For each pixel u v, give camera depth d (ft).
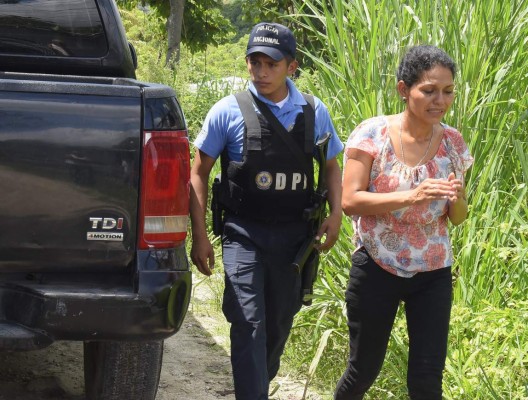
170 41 143.84
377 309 36.86
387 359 45.55
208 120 38.09
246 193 37.83
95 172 33.30
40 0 39.01
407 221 35.96
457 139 36.60
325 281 50.34
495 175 51.44
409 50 35.70
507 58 54.29
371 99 51.44
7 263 33.32
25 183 32.94
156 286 33.68
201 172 38.42
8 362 48.67
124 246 33.76
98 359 38.55
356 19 56.08
